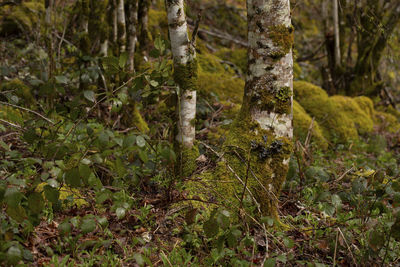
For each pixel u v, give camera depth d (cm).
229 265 289
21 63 609
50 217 312
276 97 327
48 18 484
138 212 343
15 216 241
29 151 392
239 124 343
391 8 808
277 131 330
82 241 298
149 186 387
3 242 230
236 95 661
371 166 487
